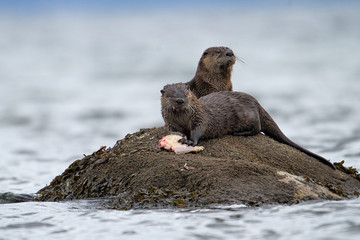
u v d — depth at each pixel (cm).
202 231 676
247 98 995
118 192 856
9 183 1217
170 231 682
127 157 905
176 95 909
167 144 905
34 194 1043
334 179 905
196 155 889
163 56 6281
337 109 2309
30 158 1595
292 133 1802
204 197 790
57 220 759
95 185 893
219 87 1226
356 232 649
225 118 962
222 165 838
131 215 760
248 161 870
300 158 933
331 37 8319
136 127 2136
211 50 1209
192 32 11125
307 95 2878
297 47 7000
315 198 807
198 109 929
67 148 1759
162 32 11619
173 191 806
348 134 1722
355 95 2769
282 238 642
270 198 788
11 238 689
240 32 10469
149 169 855
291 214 729
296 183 822
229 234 663
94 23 16975
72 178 955
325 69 4419
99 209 808
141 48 7844
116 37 10588
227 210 755
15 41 10025
